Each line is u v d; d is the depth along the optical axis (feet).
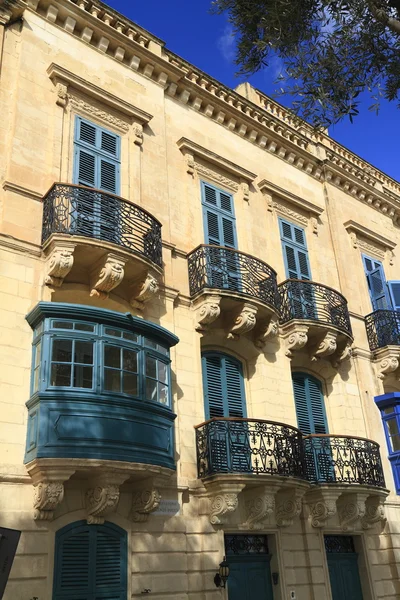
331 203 67.87
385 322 62.28
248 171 58.34
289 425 45.06
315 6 34.71
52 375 34.47
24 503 32.55
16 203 39.65
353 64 35.29
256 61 37.32
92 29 50.34
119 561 35.29
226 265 48.42
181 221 50.85
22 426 34.32
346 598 48.14
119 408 35.58
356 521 50.55
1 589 19.06
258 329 50.24
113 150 48.42
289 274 58.39
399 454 56.18
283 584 43.06
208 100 58.18
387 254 73.00
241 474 39.99
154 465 35.94
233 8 36.42
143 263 41.24
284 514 44.42
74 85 46.91
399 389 63.93
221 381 48.70
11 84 44.09
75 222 39.22
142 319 39.27
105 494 33.96
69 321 36.29
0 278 36.94
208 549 39.40
